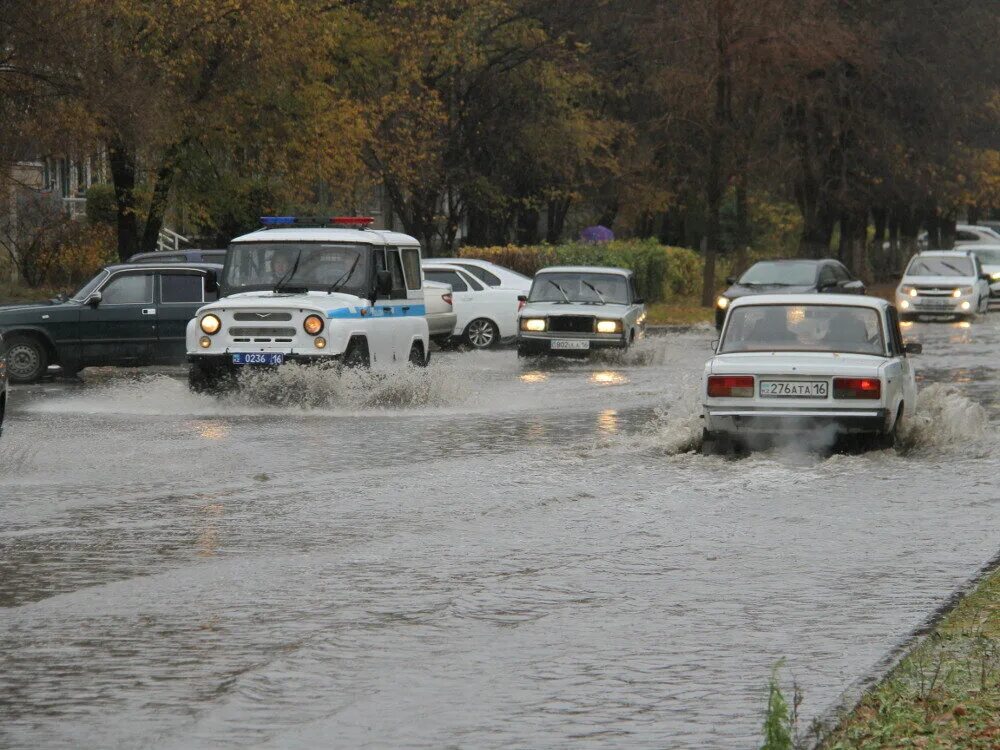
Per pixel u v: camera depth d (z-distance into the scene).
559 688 18.78
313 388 53.50
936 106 149.75
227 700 18.23
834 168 150.88
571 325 76.56
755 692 18.55
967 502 33.41
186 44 92.75
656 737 16.75
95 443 43.31
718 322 95.06
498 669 19.69
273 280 56.47
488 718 17.52
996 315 131.12
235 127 97.56
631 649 20.72
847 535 29.50
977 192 186.25
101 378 68.06
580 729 17.08
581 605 23.45
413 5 121.56
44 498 33.69
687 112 135.25
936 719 17.22
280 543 28.48
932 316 125.19
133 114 80.69
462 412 52.62
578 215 181.38
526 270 116.25
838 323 42.41
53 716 17.62
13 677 19.30
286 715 17.66
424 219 138.50
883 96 149.25
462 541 28.81
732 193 172.00
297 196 107.88
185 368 73.38
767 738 14.29
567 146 147.50
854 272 166.38
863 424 39.84
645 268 125.62
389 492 34.72
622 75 164.25
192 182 100.94
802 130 148.12
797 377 40.09
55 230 104.50
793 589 24.58
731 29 127.75
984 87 154.12
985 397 57.88
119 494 34.31
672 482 36.34
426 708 17.92
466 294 89.19
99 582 25.03
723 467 38.78
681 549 28.06
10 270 104.44
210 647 20.83
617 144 165.00
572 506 32.91
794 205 175.25
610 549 28.03
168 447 42.53
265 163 101.19
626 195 162.25
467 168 141.38
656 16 145.12
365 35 115.00
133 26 92.00
